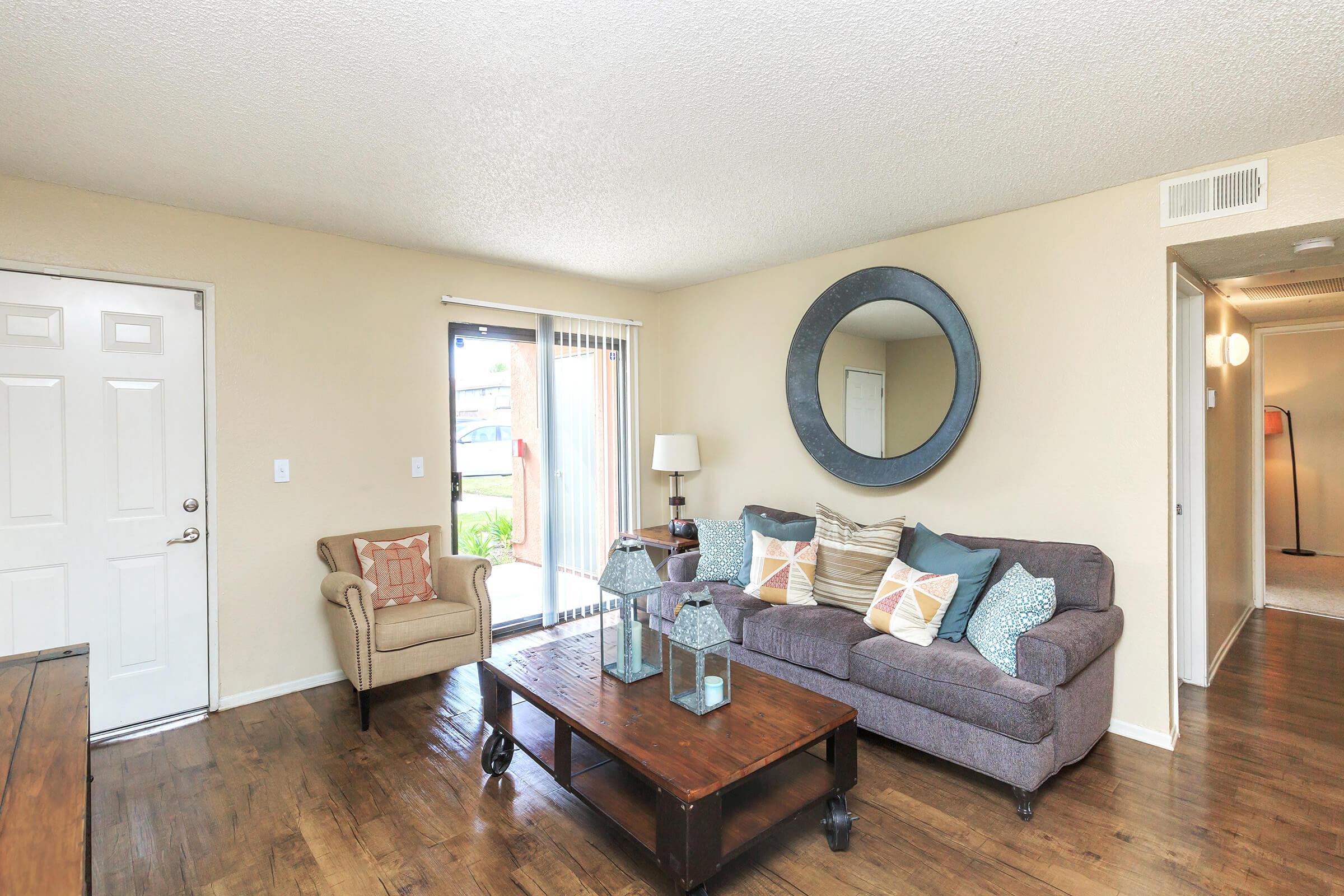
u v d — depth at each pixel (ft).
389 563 11.12
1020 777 7.32
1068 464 9.83
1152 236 9.04
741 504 14.85
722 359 15.20
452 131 7.63
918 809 7.56
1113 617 8.82
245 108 7.04
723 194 9.71
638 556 8.15
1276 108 7.05
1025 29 5.66
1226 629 12.95
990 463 10.68
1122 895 6.11
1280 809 7.43
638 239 11.94
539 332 14.35
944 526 11.27
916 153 8.25
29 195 9.04
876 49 5.98
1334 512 20.94
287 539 11.16
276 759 8.87
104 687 9.67
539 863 6.69
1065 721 7.68
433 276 12.86
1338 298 13.65
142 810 7.64
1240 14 5.42
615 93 6.79
